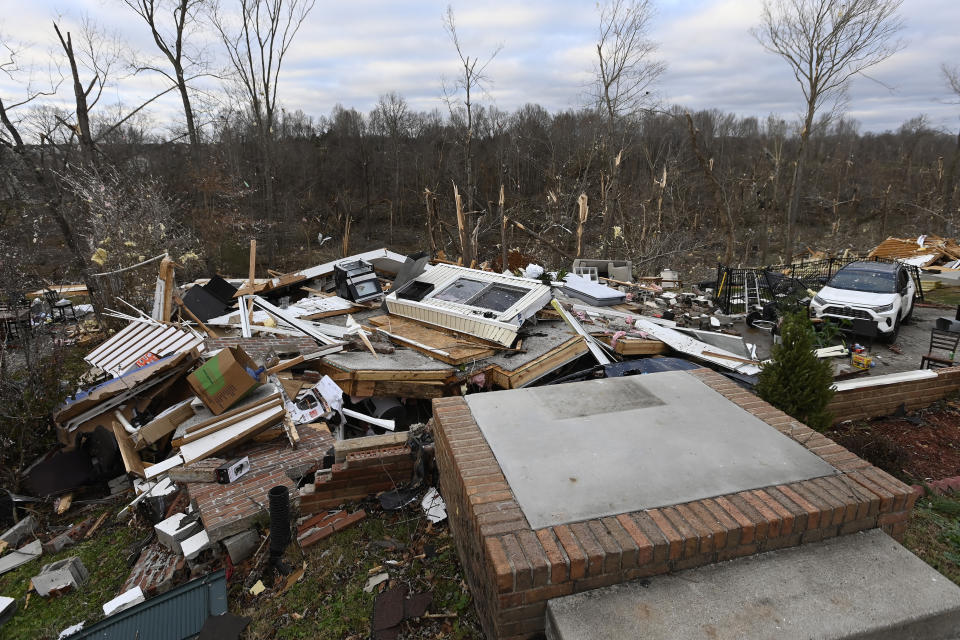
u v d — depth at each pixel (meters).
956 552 4.30
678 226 35.12
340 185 47.91
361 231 43.72
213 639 4.20
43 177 18.59
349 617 4.17
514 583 2.77
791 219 27.39
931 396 8.14
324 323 12.40
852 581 2.93
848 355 10.11
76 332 14.77
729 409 4.35
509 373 9.17
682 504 3.19
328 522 5.32
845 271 13.05
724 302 15.80
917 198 44.66
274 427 7.23
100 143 24.55
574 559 2.79
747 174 41.19
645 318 12.62
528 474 3.49
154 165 30.50
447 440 3.99
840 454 3.69
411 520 5.18
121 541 6.24
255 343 9.92
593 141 30.67
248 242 28.67
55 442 8.28
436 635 3.78
